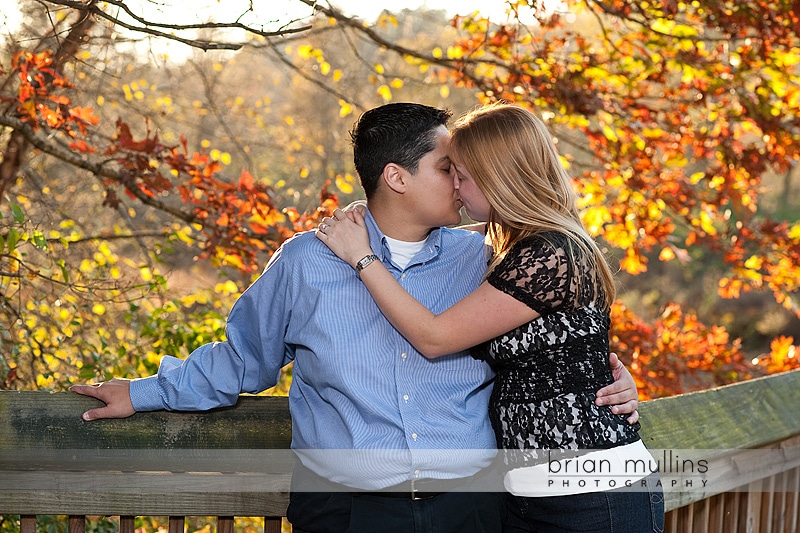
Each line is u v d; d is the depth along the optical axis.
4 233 3.23
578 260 1.81
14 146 3.67
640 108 4.19
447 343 1.77
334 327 1.84
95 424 1.85
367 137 1.90
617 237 4.39
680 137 4.28
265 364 1.94
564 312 1.82
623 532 1.81
